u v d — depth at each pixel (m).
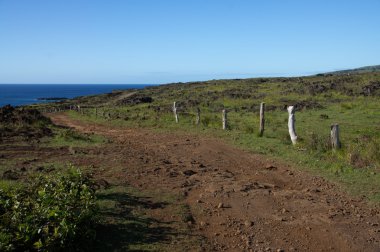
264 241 6.55
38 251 5.05
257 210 7.90
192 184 9.62
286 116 26.66
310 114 26.97
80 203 6.27
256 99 41.69
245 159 13.00
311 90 43.84
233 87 57.22
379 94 37.66
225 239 6.59
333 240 6.57
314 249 6.29
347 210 7.86
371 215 7.61
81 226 5.79
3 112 22.91
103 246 5.97
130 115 31.05
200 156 13.53
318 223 7.24
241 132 18.55
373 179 9.80
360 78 50.19
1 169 10.46
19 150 13.77
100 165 11.36
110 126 24.88
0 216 5.75
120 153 13.59
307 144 13.89
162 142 16.89
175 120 24.59
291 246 6.38
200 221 7.30
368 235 6.73
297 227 7.09
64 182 7.15
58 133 18.98
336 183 9.72
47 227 5.32
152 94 63.53
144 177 10.09
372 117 24.39
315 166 11.41
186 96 52.09
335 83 47.97
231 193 8.88
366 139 14.68
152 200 8.22
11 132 18.27
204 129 20.27
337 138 12.83
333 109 29.38
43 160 11.95
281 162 12.28
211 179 10.09
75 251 5.59
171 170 10.99
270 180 10.31
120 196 8.28
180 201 8.29
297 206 8.10
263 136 17.12
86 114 35.97
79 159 12.20
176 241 6.29
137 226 6.75
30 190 7.20
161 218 7.24
